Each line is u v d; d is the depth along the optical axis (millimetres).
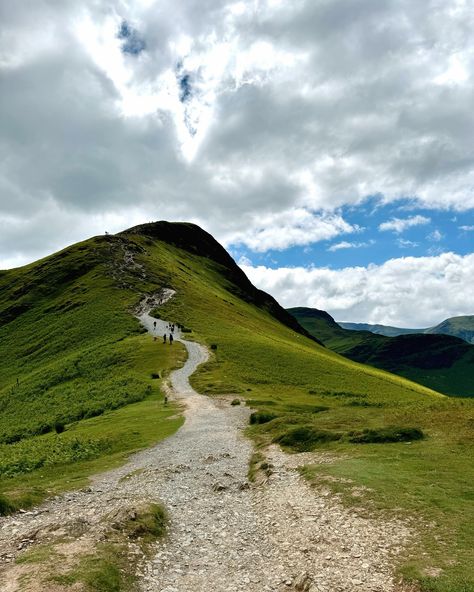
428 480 20797
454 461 23688
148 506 19109
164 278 153000
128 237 192625
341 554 14891
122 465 30734
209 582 13656
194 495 22641
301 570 14203
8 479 29703
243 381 73250
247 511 20406
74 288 144625
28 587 11805
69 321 120312
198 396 61125
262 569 14602
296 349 111500
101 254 168000
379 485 20562
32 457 34875
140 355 85500
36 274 160250
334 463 25359
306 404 57125
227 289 197500
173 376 73125
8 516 19562
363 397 72188
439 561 13359
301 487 22156
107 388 69312
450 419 33469
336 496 19891
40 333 119000
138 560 14773
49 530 16578
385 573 13297
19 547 15398
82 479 27141
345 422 36500
